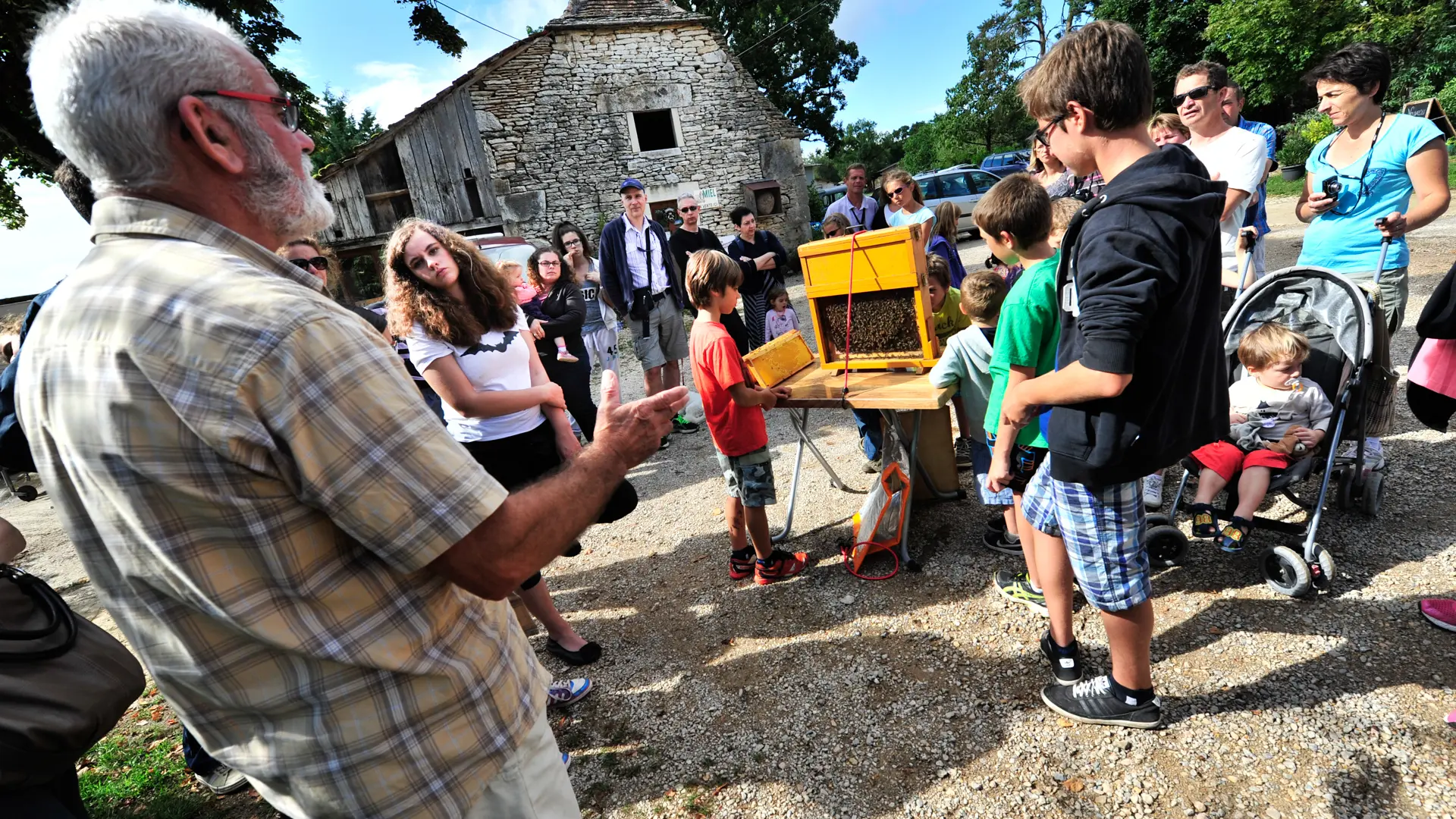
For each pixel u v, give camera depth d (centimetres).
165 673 94
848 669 243
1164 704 204
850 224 602
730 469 284
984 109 3422
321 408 82
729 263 262
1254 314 279
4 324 308
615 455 108
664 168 1372
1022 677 225
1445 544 246
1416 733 180
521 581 96
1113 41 144
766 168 1415
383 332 348
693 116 1373
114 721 130
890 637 256
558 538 99
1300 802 169
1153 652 225
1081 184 333
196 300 81
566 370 426
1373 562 246
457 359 235
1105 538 172
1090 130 151
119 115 85
